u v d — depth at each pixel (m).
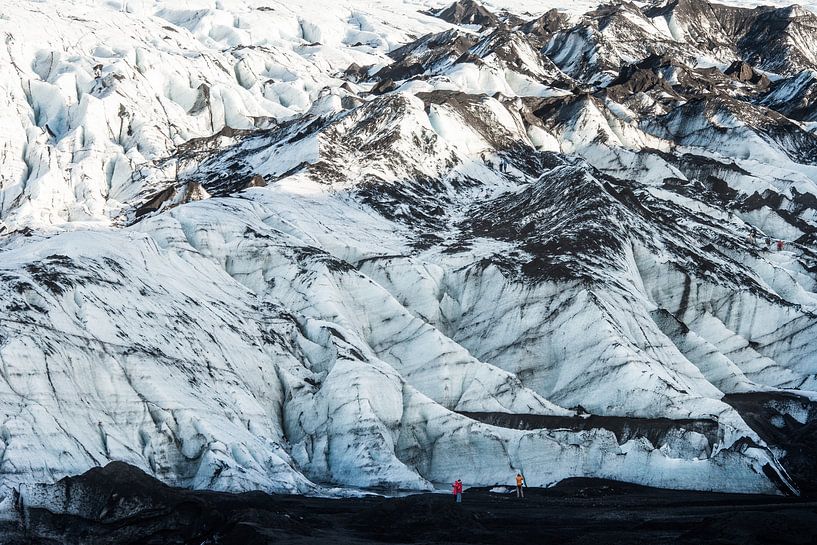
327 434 126.50
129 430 110.25
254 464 112.19
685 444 132.25
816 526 92.19
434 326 162.12
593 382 146.88
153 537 89.62
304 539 86.94
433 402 133.25
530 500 114.81
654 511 106.88
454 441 130.50
